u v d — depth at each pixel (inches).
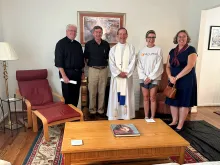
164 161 77.6
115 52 121.4
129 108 125.2
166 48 152.8
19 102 143.7
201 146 98.3
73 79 122.3
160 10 146.0
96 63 126.5
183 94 108.7
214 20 153.6
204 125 124.6
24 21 133.3
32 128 115.3
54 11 135.0
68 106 116.6
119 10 141.5
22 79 126.2
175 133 78.2
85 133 76.4
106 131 78.5
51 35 138.2
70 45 118.5
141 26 146.1
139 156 69.5
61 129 114.5
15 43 135.3
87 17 138.0
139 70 121.2
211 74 163.0
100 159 67.3
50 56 141.2
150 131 79.6
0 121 123.6
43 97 127.0
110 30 142.7
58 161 83.3
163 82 141.3
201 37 139.8
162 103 129.8
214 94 167.5
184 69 104.4
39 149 92.4
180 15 149.3
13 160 83.7
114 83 122.6
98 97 136.1
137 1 141.9
